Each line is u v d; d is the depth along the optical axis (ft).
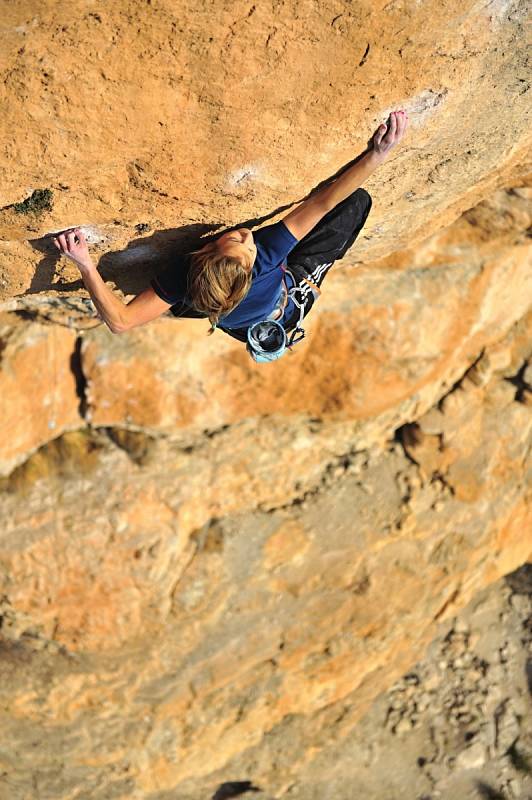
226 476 25.71
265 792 33.09
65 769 29.30
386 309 23.75
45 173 10.23
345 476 28.04
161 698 28.35
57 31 8.79
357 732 34.09
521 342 28.76
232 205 11.69
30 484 23.53
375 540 28.50
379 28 9.86
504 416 29.37
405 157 12.67
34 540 23.77
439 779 34.19
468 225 24.47
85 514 23.99
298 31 9.57
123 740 29.14
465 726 34.81
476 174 14.78
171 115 9.98
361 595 29.25
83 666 26.53
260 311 11.41
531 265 26.05
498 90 11.87
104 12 8.75
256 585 27.32
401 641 32.40
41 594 24.48
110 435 24.00
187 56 9.45
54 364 22.06
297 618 28.66
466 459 29.19
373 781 33.86
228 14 9.14
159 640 26.76
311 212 11.44
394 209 15.12
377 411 25.61
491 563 33.14
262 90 10.07
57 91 9.35
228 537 26.53
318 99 10.42
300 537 27.37
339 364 24.26
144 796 31.01
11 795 29.86
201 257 10.66
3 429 22.16
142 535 24.67
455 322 24.91
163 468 24.48
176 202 11.35
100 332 21.90
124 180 10.78
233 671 28.84
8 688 26.89
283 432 25.59
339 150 11.23
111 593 25.05
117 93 9.56
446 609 33.22
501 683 35.45
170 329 22.21
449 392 28.53
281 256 11.41
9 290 13.38
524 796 34.14
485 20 10.35
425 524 29.32
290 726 32.42
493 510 30.66
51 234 11.46
